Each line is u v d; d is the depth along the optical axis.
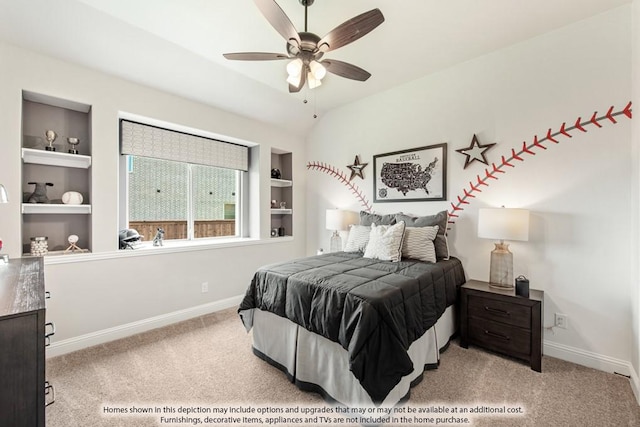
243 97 3.34
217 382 1.89
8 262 1.75
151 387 1.83
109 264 2.52
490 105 2.61
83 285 2.38
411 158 3.16
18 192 2.09
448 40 2.40
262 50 2.55
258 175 3.87
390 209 3.37
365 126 3.62
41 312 0.91
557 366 2.08
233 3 1.96
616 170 2.02
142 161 3.17
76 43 2.22
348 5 1.95
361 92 3.46
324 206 4.18
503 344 2.16
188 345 2.42
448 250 2.83
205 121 3.24
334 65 2.04
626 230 1.97
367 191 3.62
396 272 2.09
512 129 2.48
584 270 2.14
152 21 2.15
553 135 2.28
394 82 3.19
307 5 1.90
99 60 2.40
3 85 2.03
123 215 2.96
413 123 3.16
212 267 3.30
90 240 2.47
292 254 4.26
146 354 2.26
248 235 4.03
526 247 2.39
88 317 2.40
